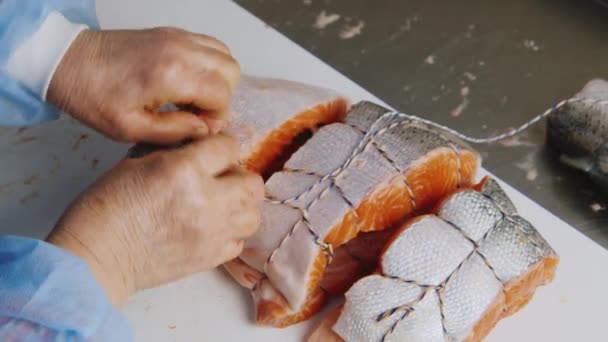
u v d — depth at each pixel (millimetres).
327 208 707
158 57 644
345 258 739
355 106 755
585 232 832
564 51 964
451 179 737
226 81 669
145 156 646
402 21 986
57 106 669
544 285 749
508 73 945
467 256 693
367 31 977
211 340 723
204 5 909
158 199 625
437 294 683
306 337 727
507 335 737
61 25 646
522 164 876
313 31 977
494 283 692
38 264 567
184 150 644
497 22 987
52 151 797
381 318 681
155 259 642
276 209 717
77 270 575
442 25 984
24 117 686
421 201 733
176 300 738
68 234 613
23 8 627
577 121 846
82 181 786
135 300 736
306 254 700
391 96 927
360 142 729
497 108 918
